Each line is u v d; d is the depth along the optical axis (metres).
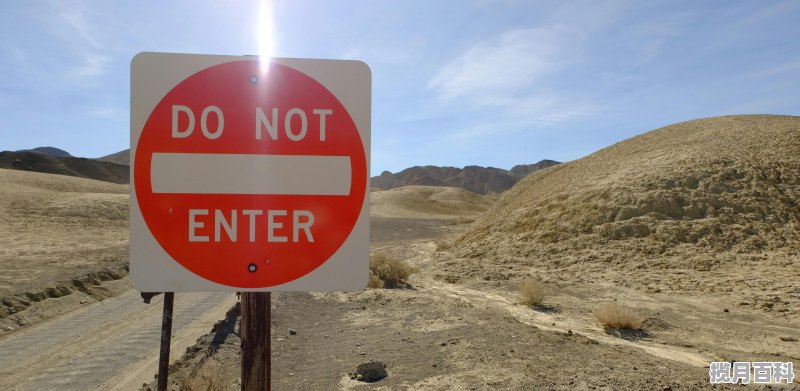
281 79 2.22
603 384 6.81
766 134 31.94
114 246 29.84
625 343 10.34
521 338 9.47
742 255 19.77
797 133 31.27
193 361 8.81
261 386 2.54
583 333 11.29
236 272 2.18
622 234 23.34
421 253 31.80
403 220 70.50
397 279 19.44
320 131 2.23
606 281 18.39
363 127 2.24
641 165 30.92
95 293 17.31
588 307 14.60
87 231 38.06
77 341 11.61
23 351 10.91
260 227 2.20
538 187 38.25
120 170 158.25
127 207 48.06
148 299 3.57
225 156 2.19
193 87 2.19
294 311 13.47
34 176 68.06
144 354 10.41
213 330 10.86
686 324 12.24
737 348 10.01
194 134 2.18
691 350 9.78
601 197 27.05
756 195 24.45
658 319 12.40
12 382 8.95
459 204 103.50
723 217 22.95
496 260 24.09
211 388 6.73
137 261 2.15
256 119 2.21
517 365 7.76
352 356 9.04
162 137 2.17
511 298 16.31
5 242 30.16
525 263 22.78
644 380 6.96
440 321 11.64
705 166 27.80
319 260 2.22
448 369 7.79
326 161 2.23
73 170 144.25
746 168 27.06
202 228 2.17
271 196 2.21
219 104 2.20
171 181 2.17
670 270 19.19
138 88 2.17
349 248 2.23
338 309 13.85
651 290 16.58
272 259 2.20
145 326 12.87
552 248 23.94
